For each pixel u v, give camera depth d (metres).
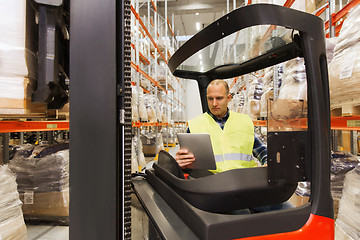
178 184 0.95
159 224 0.84
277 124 0.83
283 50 1.25
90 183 0.74
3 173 1.46
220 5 8.61
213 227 0.70
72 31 0.75
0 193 1.39
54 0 0.84
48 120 1.91
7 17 0.89
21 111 0.92
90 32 0.74
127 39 0.77
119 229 0.76
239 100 5.40
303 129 0.88
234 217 0.75
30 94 0.97
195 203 0.84
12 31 0.90
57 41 0.91
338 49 1.45
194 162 1.27
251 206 0.89
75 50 0.75
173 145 8.88
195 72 2.03
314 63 0.85
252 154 1.89
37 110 1.05
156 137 5.45
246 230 0.74
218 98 1.81
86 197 0.75
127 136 0.79
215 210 0.84
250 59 1.58
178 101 10.09
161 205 1.04
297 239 0.78
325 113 0.86
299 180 0.87
